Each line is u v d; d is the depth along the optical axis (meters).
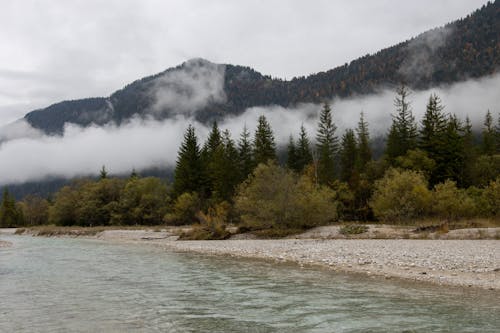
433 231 35.00
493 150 80.88
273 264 23.75
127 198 88.56
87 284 17.89
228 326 11.08
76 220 98.31
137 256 30.30
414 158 62.97
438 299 13.65
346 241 32.69
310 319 11.64
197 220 69.44
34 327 11.08
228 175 72.56
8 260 28.06
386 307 12.73
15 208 124.38
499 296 13.95
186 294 15.50
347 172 73.62
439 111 67.69
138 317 12.10
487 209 41.97
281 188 42.78
